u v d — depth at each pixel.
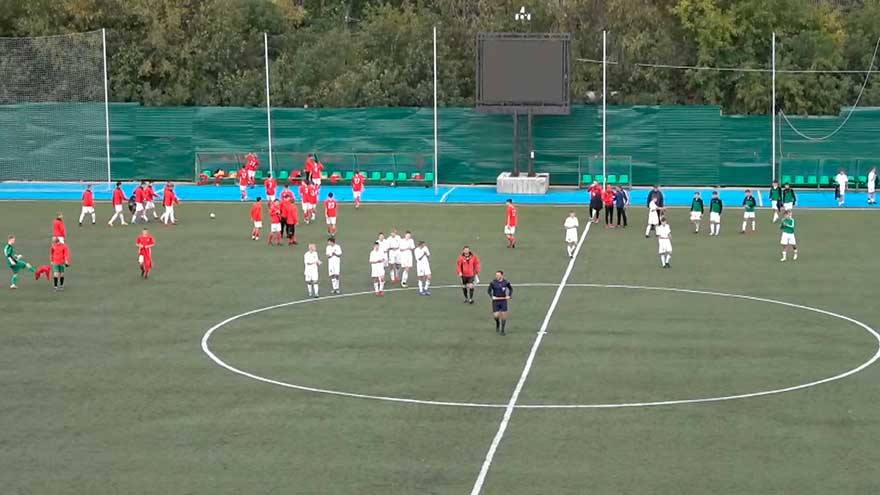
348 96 114.50
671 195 102.00
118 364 47.94
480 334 52.50
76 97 115.62
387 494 33.81
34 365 47.94
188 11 122.19
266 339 51.91
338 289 62.44
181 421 40.56
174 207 96.00
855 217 89.06
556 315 56.09
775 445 37.78
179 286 63.59
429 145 108.69
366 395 43.44
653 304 58.41
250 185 106.62
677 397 42.94
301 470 35.78
